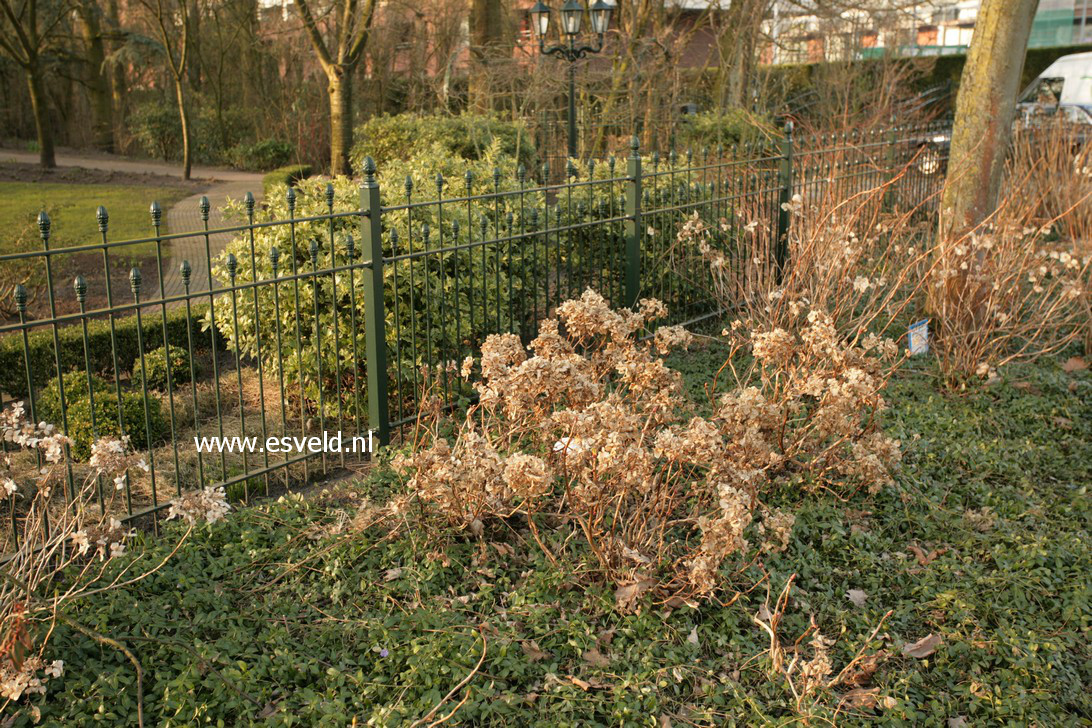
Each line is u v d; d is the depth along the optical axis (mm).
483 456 3436
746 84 16844
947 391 6086
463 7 23953
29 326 3346
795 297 6285
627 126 14938
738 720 2975
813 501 4445
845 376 4383
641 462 3340
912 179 10617
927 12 21609
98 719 2752
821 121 14938
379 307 4746
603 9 11953
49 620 3037
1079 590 3719
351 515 4160
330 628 3303
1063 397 6023
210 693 2953
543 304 6844
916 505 4477
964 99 7105
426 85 19938
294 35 25094
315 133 24469
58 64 27875
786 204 6367
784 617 3512
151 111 25453
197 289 9531
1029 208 7430
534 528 3576
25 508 4359
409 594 3566
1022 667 3223
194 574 3596
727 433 4055
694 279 7328
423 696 2955
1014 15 6750
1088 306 6832
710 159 9562
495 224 5727
